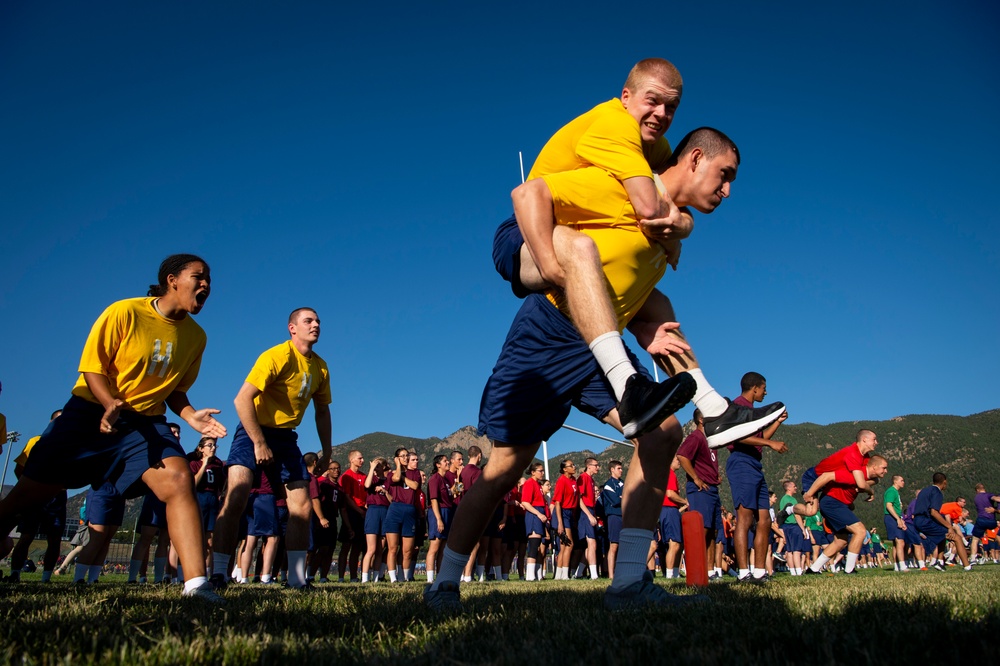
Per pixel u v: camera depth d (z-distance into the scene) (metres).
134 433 4.39
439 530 11.66
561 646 2.01
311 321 6.98
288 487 6.99
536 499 13.82
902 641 1.88
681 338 3.81
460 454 15.02
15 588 5.75
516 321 3.69
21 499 4.34
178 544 4.28
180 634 2.31
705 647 1.91
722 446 3.55
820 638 1.94
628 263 3.33
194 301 4.57
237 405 6.51
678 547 12.04
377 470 12.30
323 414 7.39
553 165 3.49
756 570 8.23
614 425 3.58
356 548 14.12
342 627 2.63
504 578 15.35
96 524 8.42
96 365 4.24
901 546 15.01
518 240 3.46
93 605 3.30
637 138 3.25
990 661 1.62
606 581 10.01
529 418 3.60
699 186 3.44
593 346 2.88
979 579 5.97
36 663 1.75
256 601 4.09
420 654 1.91
